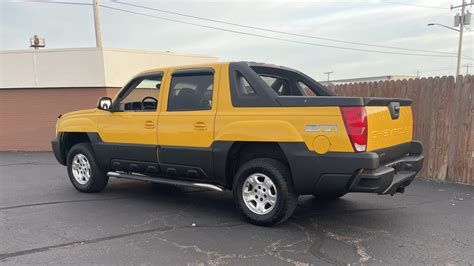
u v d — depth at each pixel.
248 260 3.97
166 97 5.77
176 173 5.71
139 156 6.02
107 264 3.89
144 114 5.95
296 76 6.25
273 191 4.87
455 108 7.28
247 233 4.75
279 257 4.04
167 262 3.93
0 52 14.71
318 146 4.48
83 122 6.80
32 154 14.02
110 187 7.50
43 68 14.64
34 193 7.09
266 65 5.59
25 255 4.12
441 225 5.02
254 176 5.02
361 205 5.98
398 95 8.17
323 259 3.98
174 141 5.58
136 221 5.27
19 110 15.00
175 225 5.08
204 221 5.25
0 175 9.32
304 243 4.42
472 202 6.10
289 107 4.71
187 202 6.29
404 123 5.48
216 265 3.85
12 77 14.80
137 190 7.21
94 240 4.55
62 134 7.25
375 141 4.56
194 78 5.55
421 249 4.23
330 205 5.99
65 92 14.73
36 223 5.21
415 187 7.09
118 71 14.78
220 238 4.59
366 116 4.34
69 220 5.34
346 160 4.34
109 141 6.40
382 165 4.77
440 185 7.22
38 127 14.99
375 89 8.64
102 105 6.36
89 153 6.81
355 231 4.81
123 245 4.39
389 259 3.98
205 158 5.30
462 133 7.23
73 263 3.92
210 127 5.23
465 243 4.40
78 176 7.09
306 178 4.59
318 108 4.51
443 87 7.41
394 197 6.44
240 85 5.16
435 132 7.59
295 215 5.48
